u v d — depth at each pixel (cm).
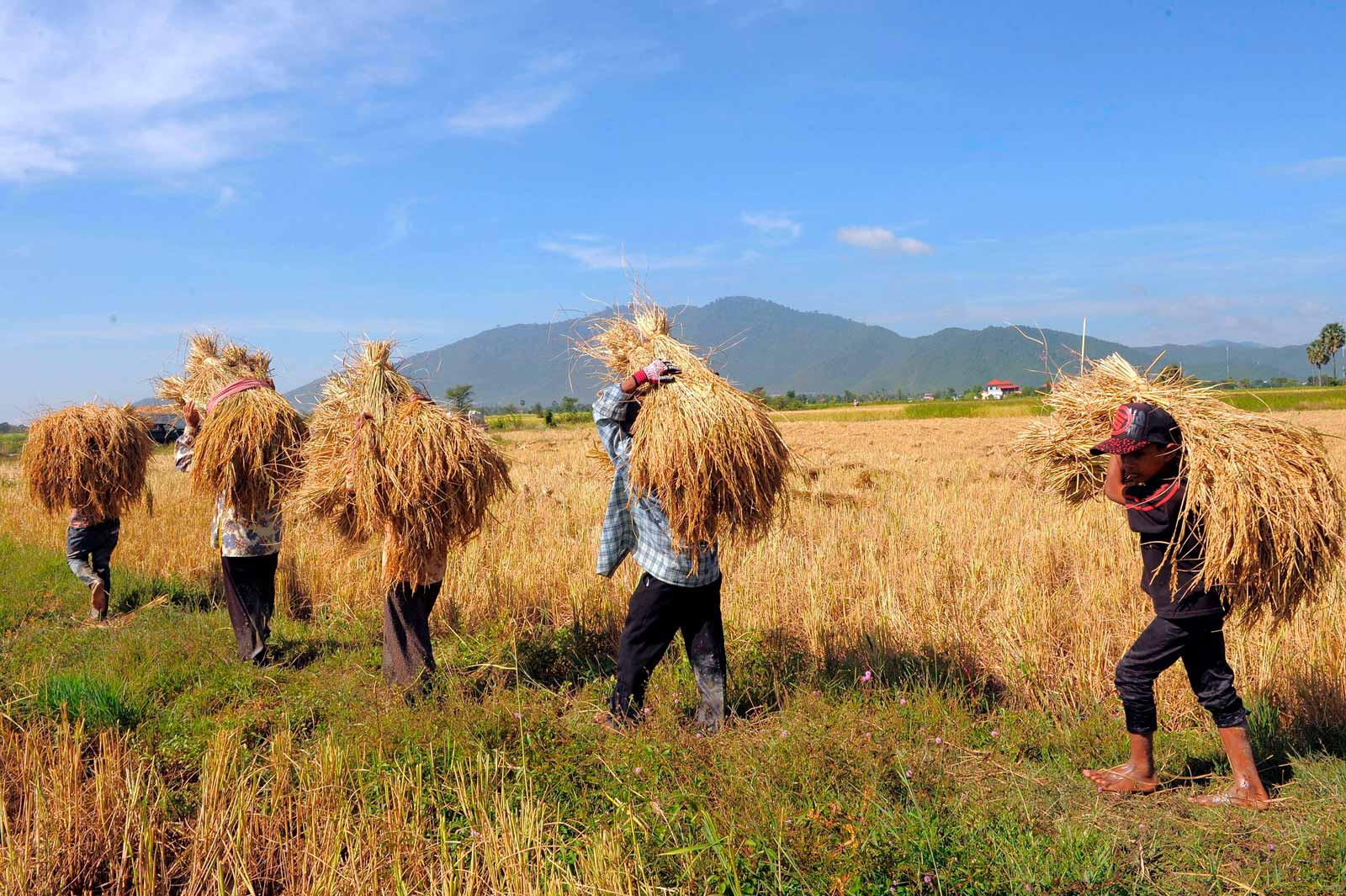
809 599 653
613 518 447
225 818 317
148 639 573
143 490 748
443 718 412
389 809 331
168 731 423
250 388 557
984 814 338
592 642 577
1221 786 380
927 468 1817
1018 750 412
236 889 291
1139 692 376
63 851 302
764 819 318
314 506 483
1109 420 440
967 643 555
